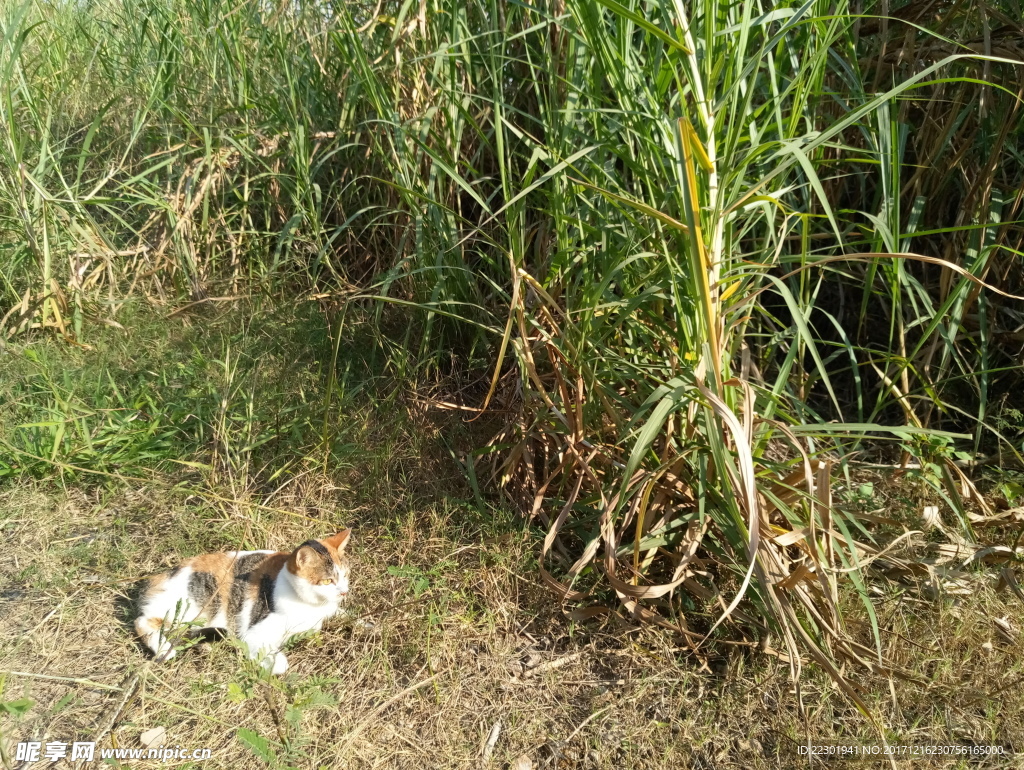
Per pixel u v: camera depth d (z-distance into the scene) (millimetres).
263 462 1867
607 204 1692
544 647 1499
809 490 1328
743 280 1547
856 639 1473
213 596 1418
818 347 2246
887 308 2102
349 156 2318
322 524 1741
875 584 1586
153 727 1295
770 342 1928
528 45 1856
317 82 2324
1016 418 1854
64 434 1870
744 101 1336
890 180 1705
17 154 2168
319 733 1308
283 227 2475
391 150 1969
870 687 1402
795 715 1361
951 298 1602
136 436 1898
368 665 1427
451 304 1941
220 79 2551
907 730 1334
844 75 1819
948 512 1743
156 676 1347
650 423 1328
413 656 1446
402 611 1525
